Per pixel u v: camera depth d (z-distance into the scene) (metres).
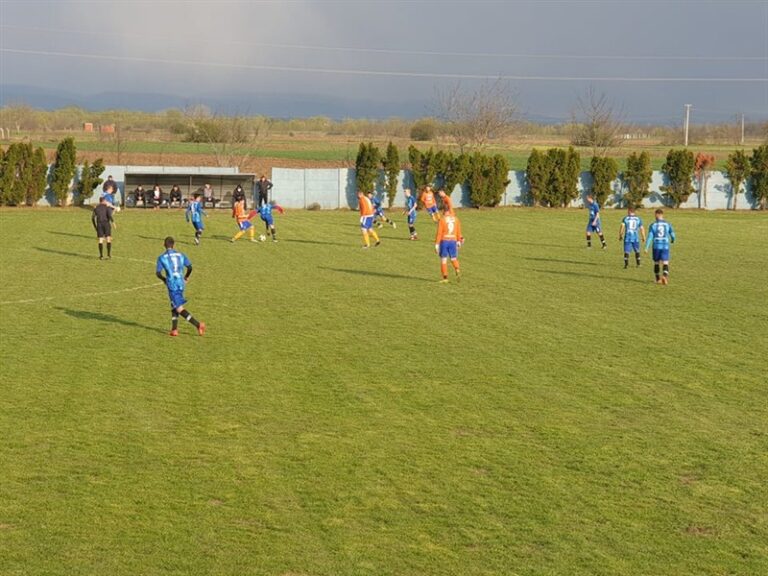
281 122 161.88
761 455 11.80
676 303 23.06
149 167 57.28
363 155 58.16
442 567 8.77
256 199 56.66
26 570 8.66
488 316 21.11
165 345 17.94
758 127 161.25
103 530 9.51
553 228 45.00
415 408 13.77
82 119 147.12
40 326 19.64
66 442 12.15
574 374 15.82
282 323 20.14
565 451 11.93
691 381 15.40
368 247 35.09
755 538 9.41
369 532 9.52
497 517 9.90
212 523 9.70
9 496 10.34
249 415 13.40
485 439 12.39
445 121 86.62
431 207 47.12
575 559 8.95
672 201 61.59
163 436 12.44
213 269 28.59
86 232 39.91
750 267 30.34
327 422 13.09
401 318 20.80
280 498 10.36
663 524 9.73
